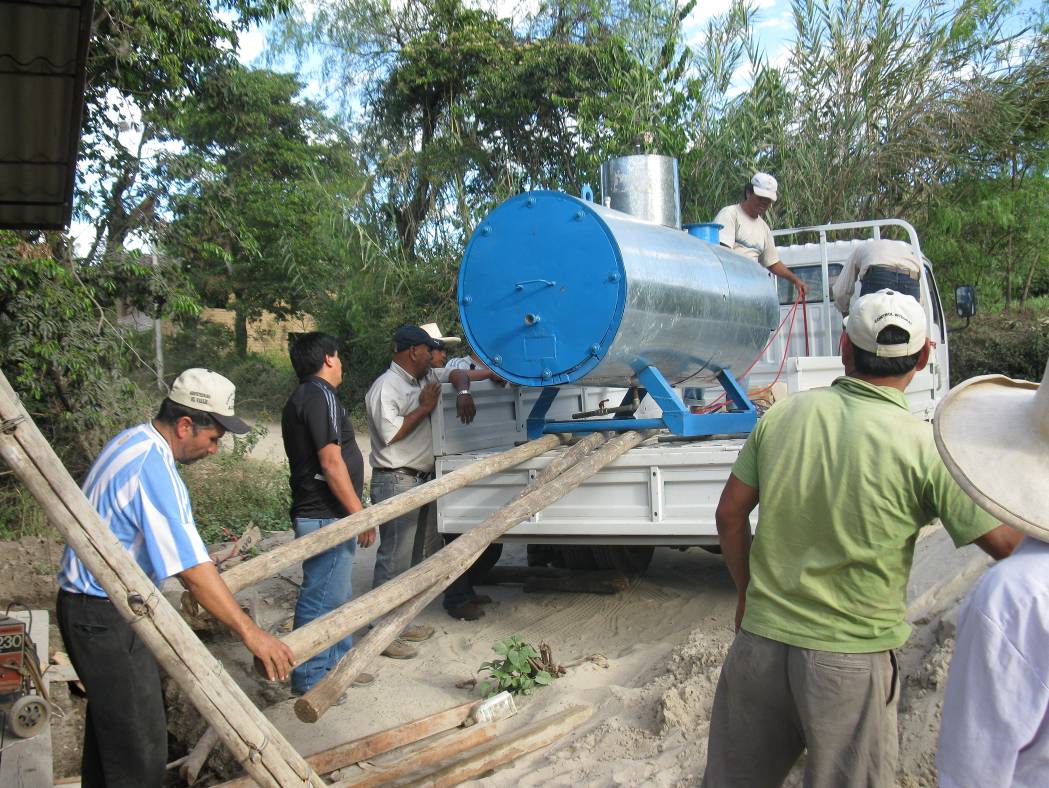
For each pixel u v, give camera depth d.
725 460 5.33
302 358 5.14
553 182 19.00
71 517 2.73
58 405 9.90
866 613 2.52
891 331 2.62
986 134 14.80
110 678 3.26
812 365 6.95
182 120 13.75
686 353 5.89
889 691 2.55
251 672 5.65
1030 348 17.28
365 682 5.30
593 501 5.64
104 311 10.68
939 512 2.47
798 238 14.54
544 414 5.96
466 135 19.72
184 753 5.31
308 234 20.39
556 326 5.31
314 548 4.09
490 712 4.62
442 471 6.03
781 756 2.70
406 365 6.14
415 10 20.94
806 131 14.63
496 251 5.49
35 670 4.47
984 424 1.92
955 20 14.46
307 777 3.04
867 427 2.55
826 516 2.54
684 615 6.26
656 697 4.50
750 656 2.63
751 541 2.92
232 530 10.03
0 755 4.11
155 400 11.94
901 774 3.31
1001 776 1.66
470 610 6.38
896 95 14.67
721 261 6.31
